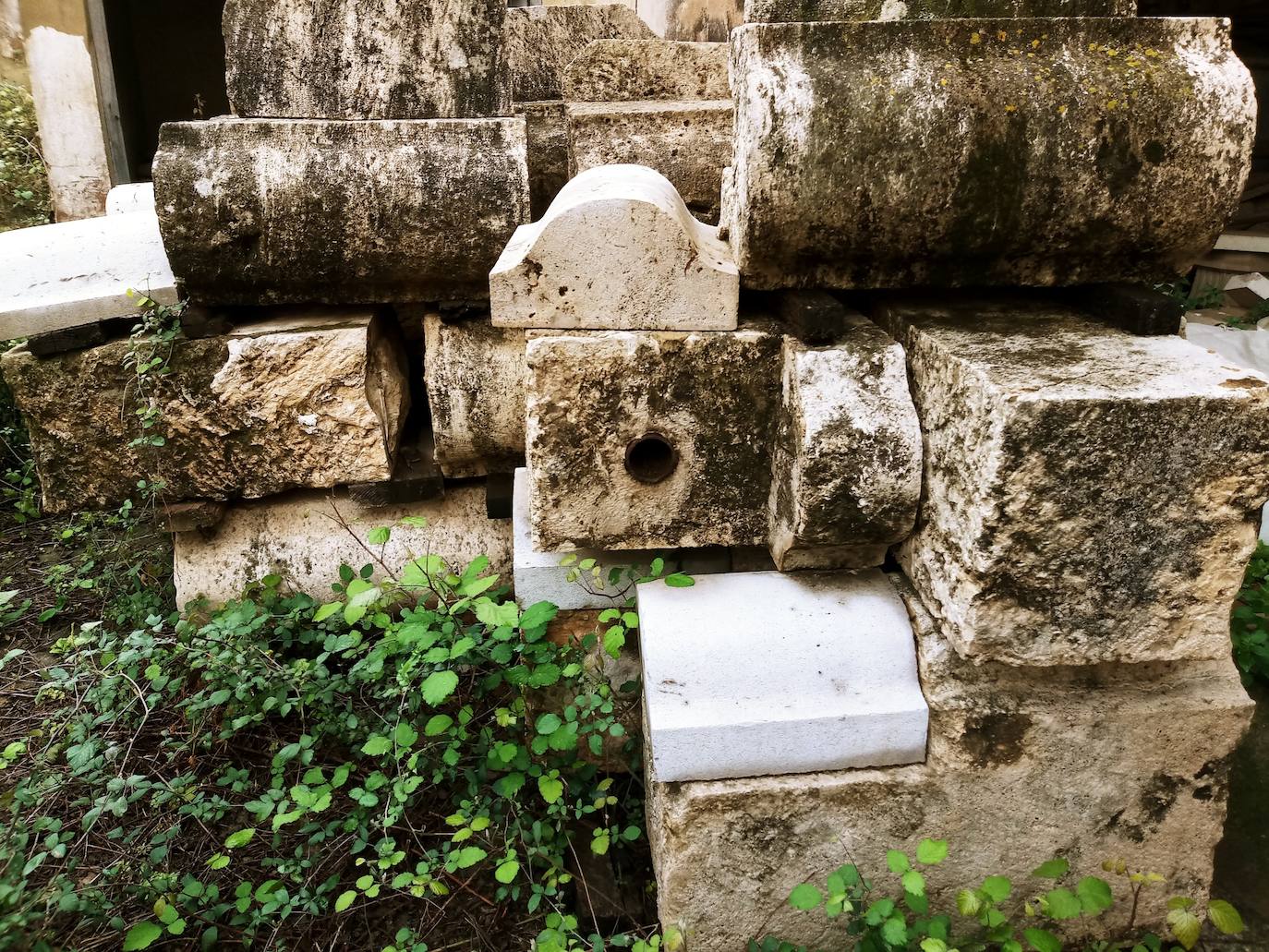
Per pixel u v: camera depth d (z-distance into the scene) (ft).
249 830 5.51
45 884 5.70
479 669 7.23
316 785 6.35
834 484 5.09
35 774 6.16
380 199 6.84
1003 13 5.54
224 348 6.94
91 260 7.22
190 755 6.93
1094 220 5.21
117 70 21.71
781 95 5.02
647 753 5.83
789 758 5.19
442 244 6.96
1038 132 5.01
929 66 5.09
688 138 8.63
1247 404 4.34
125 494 7.41
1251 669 8.10
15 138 16.53
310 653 7.70
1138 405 4.31
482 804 6.15
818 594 5.54
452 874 6.19
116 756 6.79
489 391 7.15
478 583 5.87
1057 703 5.16
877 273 5.55
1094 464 4.40
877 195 5.10
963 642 4.82
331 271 7.00
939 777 5.24
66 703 7.54
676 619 5.37
